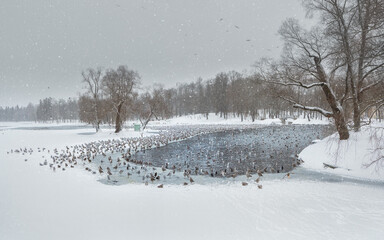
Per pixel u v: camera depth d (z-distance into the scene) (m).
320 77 22.17
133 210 9.77
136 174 16.33
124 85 43.00
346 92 20.91
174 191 12.36
